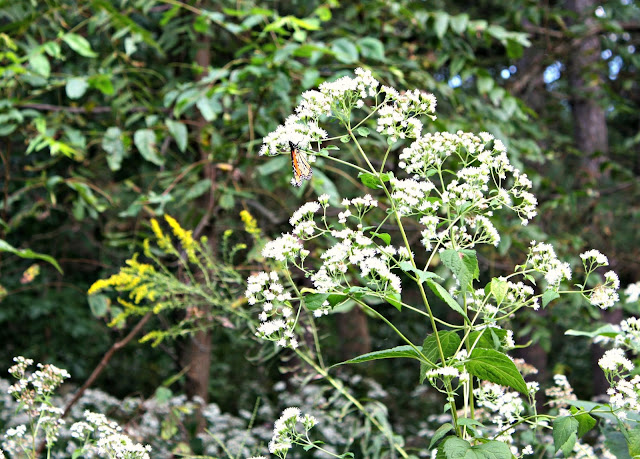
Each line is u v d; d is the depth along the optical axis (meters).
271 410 5.73
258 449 3.97
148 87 5.20
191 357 4.79
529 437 3.00
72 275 6.96
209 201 4.87
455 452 1.75
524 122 5.42
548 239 5.32
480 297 2.14
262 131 4.45
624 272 7.26
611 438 2.12
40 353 7.62
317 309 1.97
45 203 4.95
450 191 2.08
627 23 7.19
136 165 5.63
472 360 1.88
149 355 8.42
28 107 4.81
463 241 2.11
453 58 4.85
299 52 3.91
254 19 4.04
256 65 4.08
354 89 2.10
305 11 5.42
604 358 1.96
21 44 4.29
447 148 2.15
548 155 5.76
